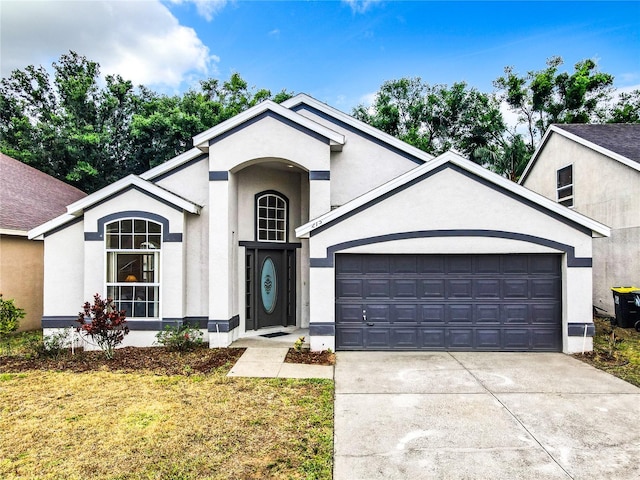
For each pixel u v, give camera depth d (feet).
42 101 95.35
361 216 29.07
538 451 14.92
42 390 21.31
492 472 13.57
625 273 38.37
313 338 28.99
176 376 23.63
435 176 28.86
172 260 31.14
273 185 37.32
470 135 94.53
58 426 17.02
